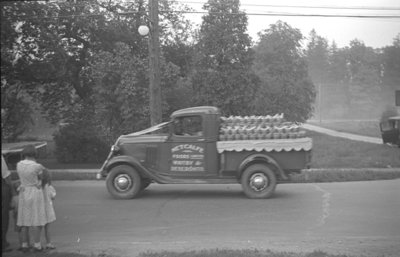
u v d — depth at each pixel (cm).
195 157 1309
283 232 888
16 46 1118
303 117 3853
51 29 2222
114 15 2703
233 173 1308
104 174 1338
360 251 724
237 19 2292
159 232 902
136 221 1012
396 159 2270
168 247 761
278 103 3488
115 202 1259
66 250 747
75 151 2417
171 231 911
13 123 1055
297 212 1087
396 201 1212
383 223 958
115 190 1315
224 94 2273
